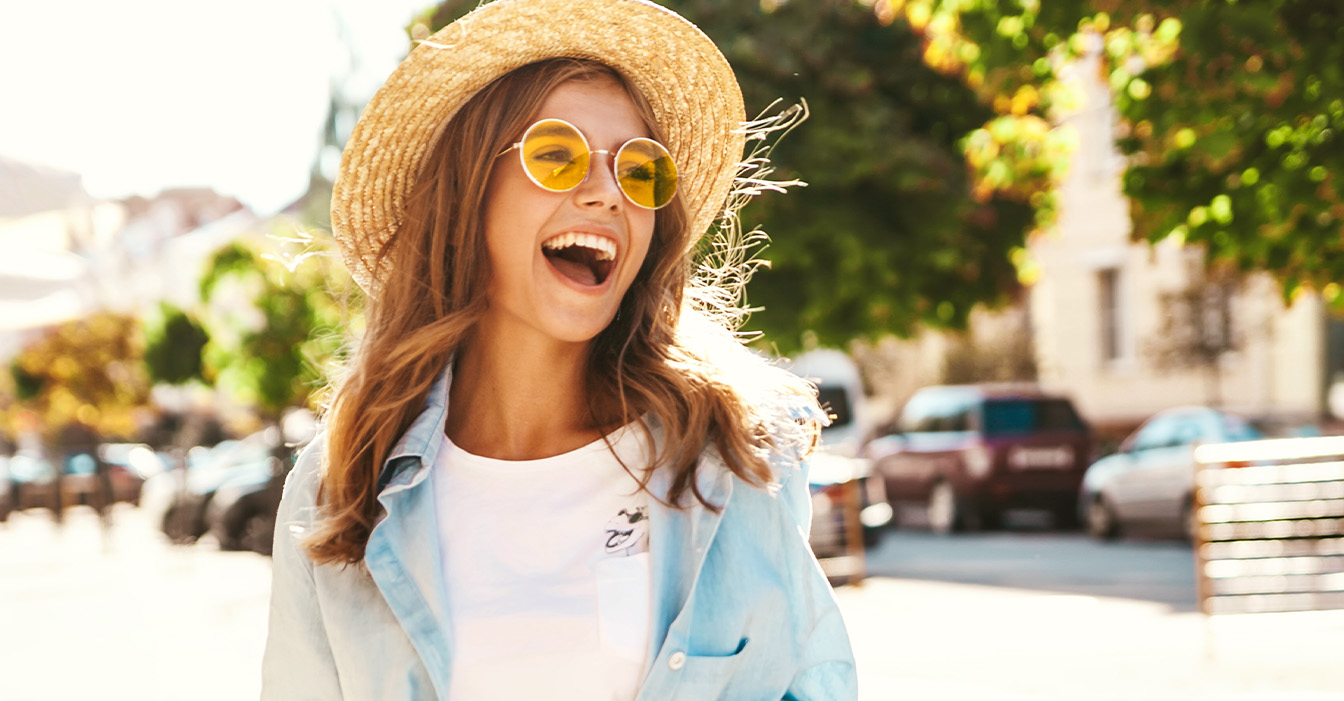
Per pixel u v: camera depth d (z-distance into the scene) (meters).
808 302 13.51
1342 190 5.27
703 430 1.81
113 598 12.15
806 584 1.79
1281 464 8.02
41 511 32.16
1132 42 5.81
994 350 25.19
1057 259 24.80
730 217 2.30
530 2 1.89
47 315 9.84
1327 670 6.53
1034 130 7.86
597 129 1.92
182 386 18.00
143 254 34.53
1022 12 5.94
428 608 1.78
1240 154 5.57
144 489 29.84
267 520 16.39
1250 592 7.38
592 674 1.76
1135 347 23.56
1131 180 5.87
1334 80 5.01
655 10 1.95
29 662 8.38
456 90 1.96
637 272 1.97
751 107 13.42
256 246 15.05
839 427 19.31
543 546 1.83
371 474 1.86
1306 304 20.16
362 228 2.12
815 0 13.77
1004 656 7.38
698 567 1.75
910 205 13.71
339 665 1.83
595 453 1.86
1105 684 6.44
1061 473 16.48
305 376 14.52
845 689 1.79
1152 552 13.23
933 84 14.03
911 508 19.08
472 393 1.99
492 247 1.92
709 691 1.73
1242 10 4.97
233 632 9.45
